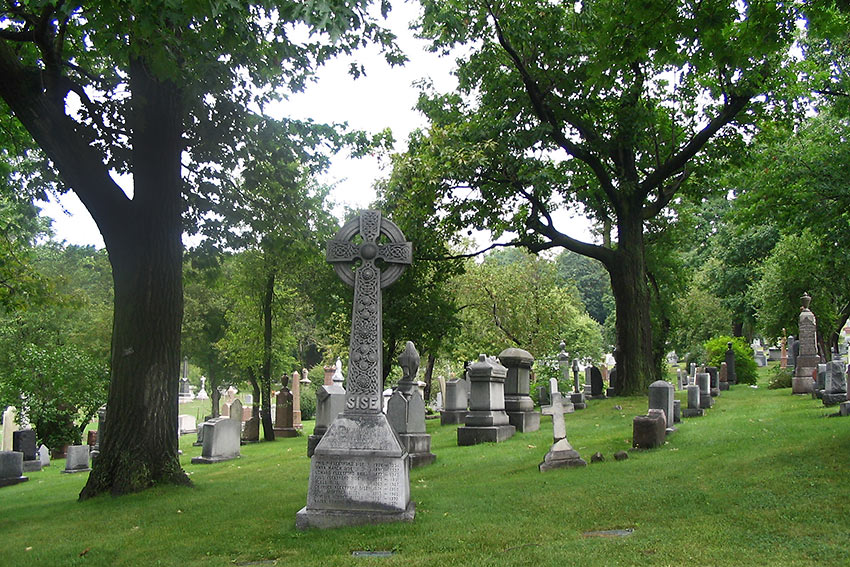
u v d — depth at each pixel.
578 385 32.91
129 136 13.88
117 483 12.12
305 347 54.19
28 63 14.70
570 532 7.96
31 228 19.53
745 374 34.78
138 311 12.57
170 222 12.91
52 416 27.81
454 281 39.62
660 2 10.41
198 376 68.44
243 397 55.88
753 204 27.19
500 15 21.77
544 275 41.84
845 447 10.82
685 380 35.28
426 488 11.48
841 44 23.11
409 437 14.91
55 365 27.62
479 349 38.72
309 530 8.62
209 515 10.05
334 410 19.06
